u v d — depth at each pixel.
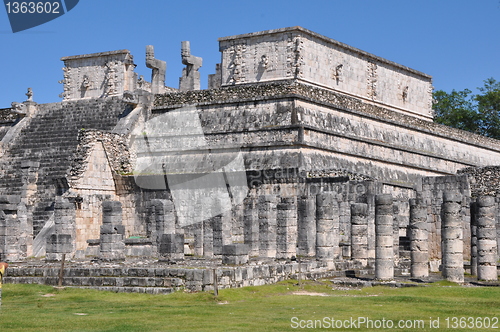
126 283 26.81
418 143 61.59
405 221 43.94
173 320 20.61
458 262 30.70
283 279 30.58
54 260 34.78
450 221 30.86
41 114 56.97
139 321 20.39
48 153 52.31
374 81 62.16
